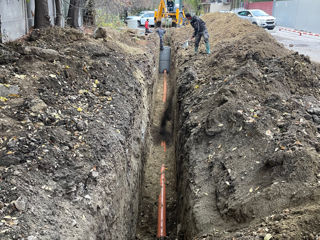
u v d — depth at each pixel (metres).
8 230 2.75
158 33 18.66
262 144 4.83
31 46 6.91
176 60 13.37
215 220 4.30
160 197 7.37
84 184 3.74
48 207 3.20
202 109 6.77
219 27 15.45
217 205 4.50
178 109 8.91
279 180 4.05
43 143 3.97
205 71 9.19
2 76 5.07
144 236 6.25
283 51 8.86
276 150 4.56
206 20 19.23
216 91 7.03
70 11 13.10
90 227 3.34
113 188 4.24
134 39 13.76
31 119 4.36
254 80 6.55
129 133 5.74
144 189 7.74
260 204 3.88
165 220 6.68
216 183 4.88
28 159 3.64
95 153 4.27
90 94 5.91
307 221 3.19
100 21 19.36
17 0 8.95
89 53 7.74
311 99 6.14
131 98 6.82
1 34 7.37
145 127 8.30
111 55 8.27
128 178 5.35
